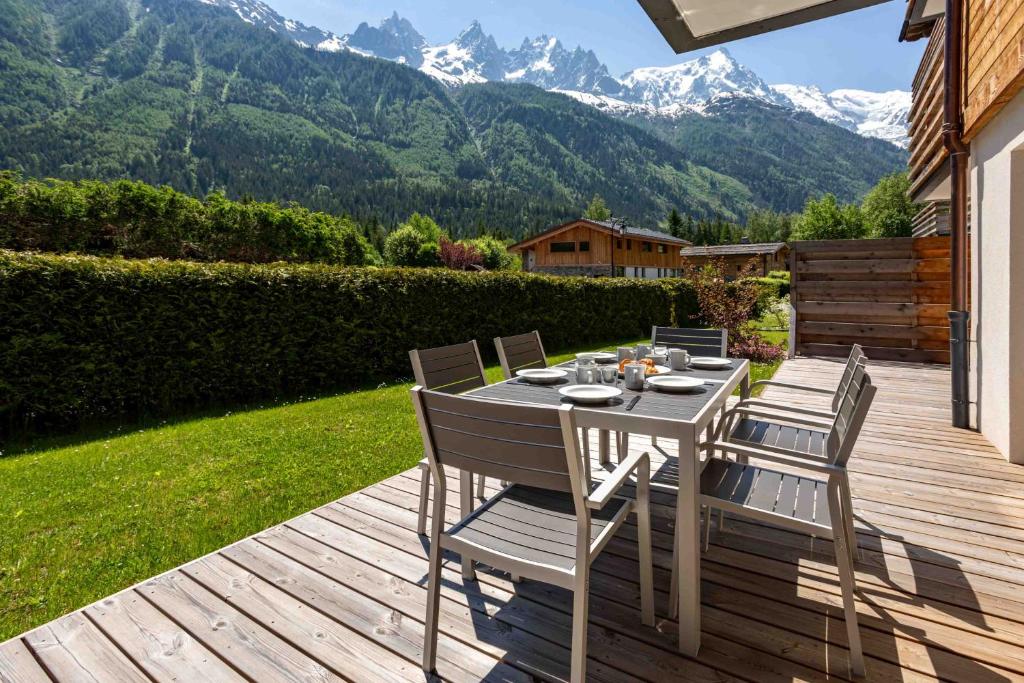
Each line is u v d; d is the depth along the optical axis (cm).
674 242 3762
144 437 453
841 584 160
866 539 236
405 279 769
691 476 169
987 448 356
